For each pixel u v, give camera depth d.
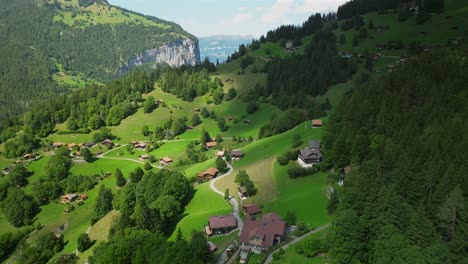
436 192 97.62
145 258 104.56
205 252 106.19
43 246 155.75
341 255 91.00
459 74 152.88
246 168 180.25
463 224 87.31
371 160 120.50
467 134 115.44
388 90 161.62
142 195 167.38
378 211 94.38
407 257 80.25
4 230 192.12
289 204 138.38
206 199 160.38
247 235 117.12
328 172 153.00
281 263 102.31
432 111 134.50
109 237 138.88
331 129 166.38
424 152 114.69
